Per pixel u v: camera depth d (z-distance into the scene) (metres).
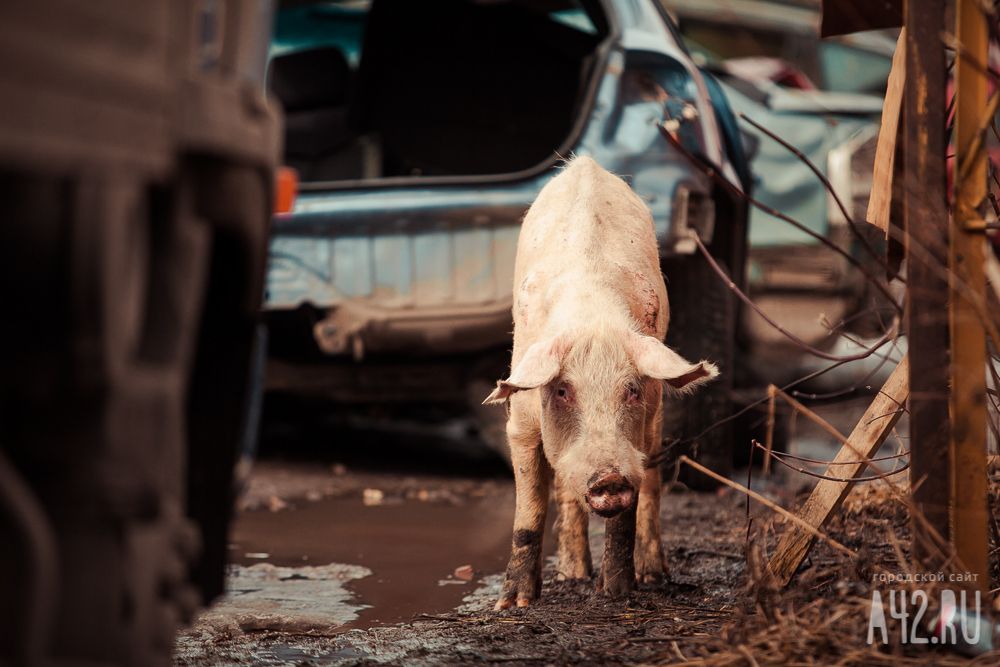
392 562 7.81
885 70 16.52
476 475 11.35
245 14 3.76
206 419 3.95
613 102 9.53
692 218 9.36
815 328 12.70
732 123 10.38
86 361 2.75
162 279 3.18
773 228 12.95
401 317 9.67
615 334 6.20
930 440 4.88
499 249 9.59
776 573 5.94
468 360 10.40
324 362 10.65
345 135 12.77
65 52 2.67
